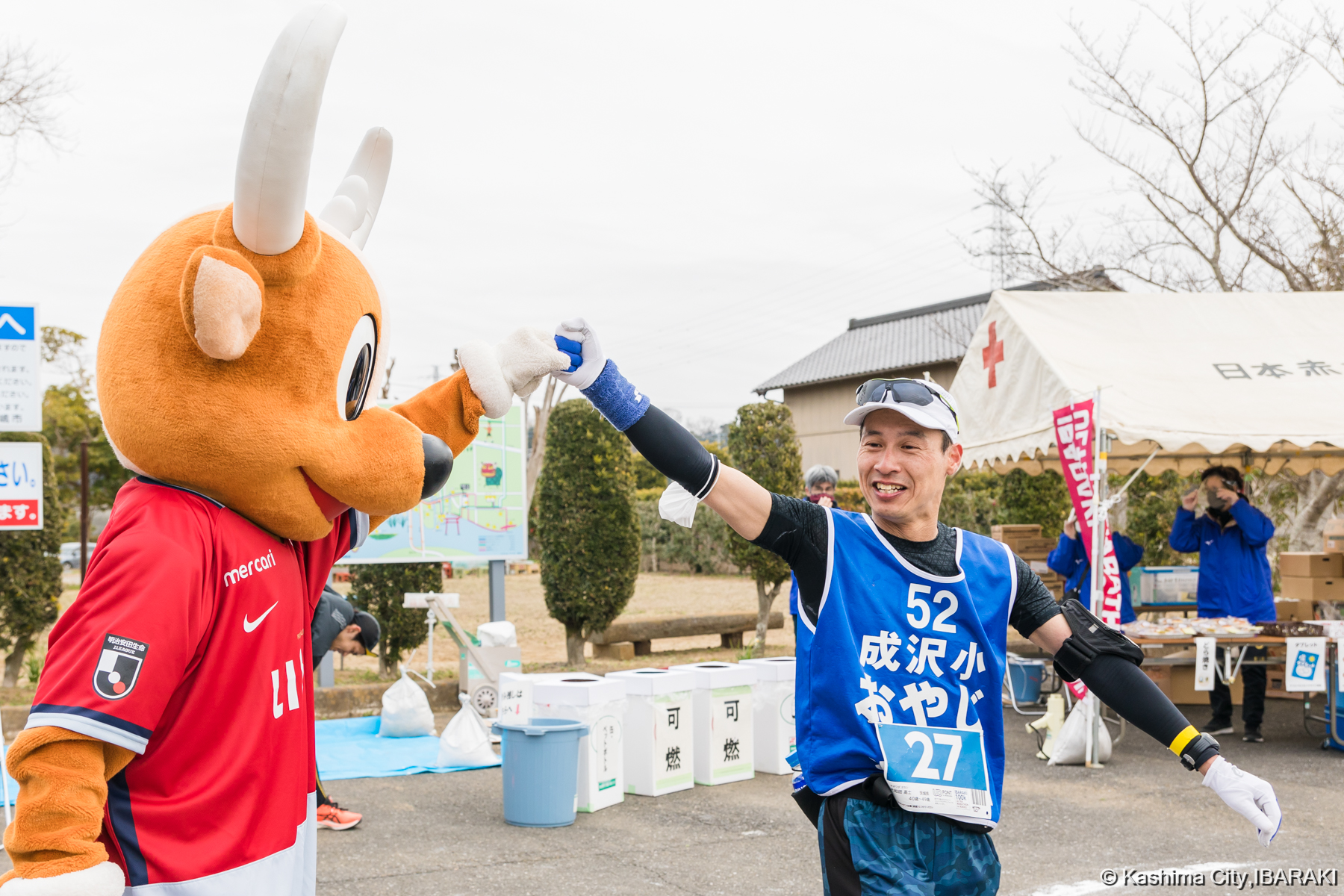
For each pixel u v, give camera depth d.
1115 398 7.50
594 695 6.21
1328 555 9.89
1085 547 7.39
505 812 5.95
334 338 2.12
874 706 2.38
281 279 2.01
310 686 2.35
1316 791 6.69
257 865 2.09
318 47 1.78
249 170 1.84
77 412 29.78
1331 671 7.99
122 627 1.87
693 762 6.90
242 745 2.07
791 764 2.62
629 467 11.75
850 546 2.48
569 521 11.55
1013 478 12.30
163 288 2.00
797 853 5.35
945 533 2.60
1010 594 2.54
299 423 2.06
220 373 1.98
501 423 9.97
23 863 1.81
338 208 2.44
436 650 13.26
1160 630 7.84
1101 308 8.75
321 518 2.21
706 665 7.24
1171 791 6.69
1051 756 7.55
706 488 2.44
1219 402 7.65
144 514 2.00
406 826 5.85
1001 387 8.83
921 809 2.33
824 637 2.42
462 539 9.77
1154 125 14.68
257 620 2.12
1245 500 8.55
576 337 2.49
